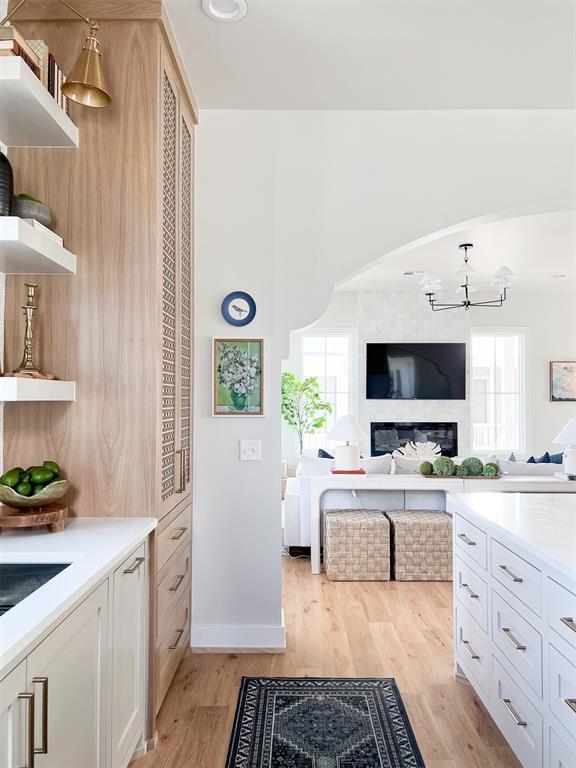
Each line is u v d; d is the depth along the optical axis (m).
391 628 3.50
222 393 3.20
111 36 2.30
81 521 2.21
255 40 2.55
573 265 6.82
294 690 2.71
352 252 3.27
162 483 2.40
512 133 3.30
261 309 3.22
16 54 1.84
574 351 8.53
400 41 2.56
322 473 5.14
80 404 2.27
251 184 3.24
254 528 3.20
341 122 3.28
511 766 2.13
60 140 2.23
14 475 2.08
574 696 1.61
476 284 7.94
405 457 5.43
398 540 4.52
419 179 3.29
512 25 2.45
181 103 2.81
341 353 8.55
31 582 1.64
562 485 4.62
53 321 2.28
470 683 2.65
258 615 3.18
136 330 2.28
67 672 1.44
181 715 2.49
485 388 8.63
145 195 2.29
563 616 1.68
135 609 2.07
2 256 2.00
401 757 2.18
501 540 2.20
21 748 1.19
